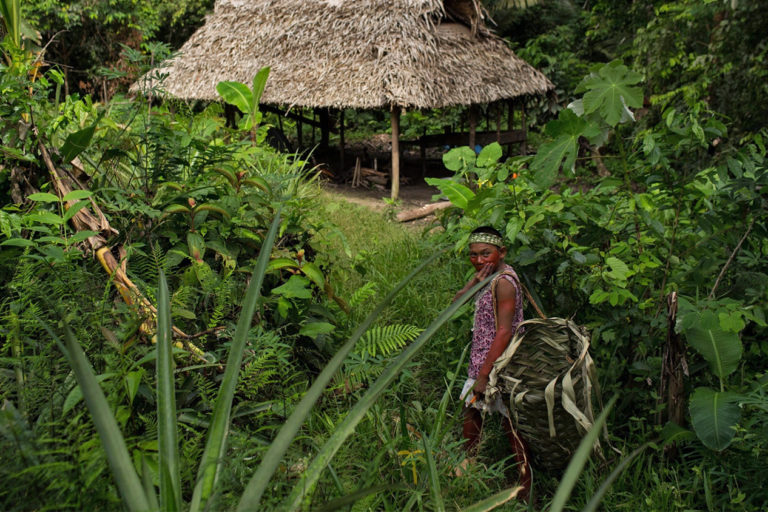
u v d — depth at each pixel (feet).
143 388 7.07
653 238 11.50
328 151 47.91
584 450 4.33
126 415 6.09
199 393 7.77
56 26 44.62
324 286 10.37
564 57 52.65
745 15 28.09
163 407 4.82
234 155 12.63
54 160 9.29
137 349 7.16
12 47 9.43
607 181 10.73
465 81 35.55
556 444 8.96
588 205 11.51
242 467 6.08
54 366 6.40
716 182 11.12
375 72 33.68
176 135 10.64
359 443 8.92
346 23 36.78
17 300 7.33
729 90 29.55
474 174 14.47
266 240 5.66
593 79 9.39
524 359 8.98
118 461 4.19
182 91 41.27
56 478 4.59
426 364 12.94
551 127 9.41
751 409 9.46
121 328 7.37
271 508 4.83
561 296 11.76
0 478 4.57
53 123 9.68
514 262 11.49
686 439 9.70
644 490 8.72
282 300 9.70
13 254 8.18
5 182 9.86
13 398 6.52
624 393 10.73
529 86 39.70
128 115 11.70
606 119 9.19
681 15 31.76
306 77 36.27
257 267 5.49
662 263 11.80
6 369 6.83
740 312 9.25
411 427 9.79
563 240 11.76
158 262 8.34
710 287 10.94
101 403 4.28
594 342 11.03
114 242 8.90
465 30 39.50
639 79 9.19
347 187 40.91
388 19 35.14
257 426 8.25
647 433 9.94
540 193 11.93
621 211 12.04
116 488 5.05
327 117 48.19
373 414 9.45
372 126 61.72
